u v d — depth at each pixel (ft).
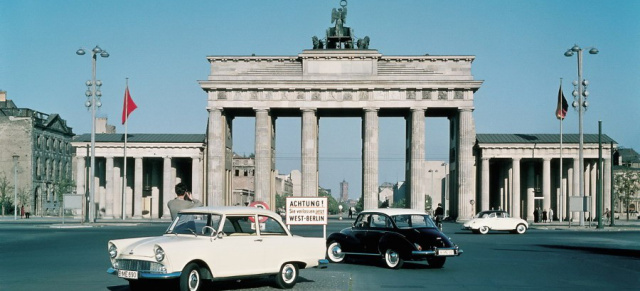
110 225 285.23
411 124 371.76
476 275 97.50
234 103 372.79
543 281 90.12
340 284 83.51
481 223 229.66
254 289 79.00
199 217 75.51
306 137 370.53
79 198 249.55
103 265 108.58
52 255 128.36
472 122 369.91
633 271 103.19
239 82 370.12
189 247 70.33
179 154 400.67
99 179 426.51
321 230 252.83
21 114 491.31
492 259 124.57
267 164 370.32
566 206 411.54
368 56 371.56
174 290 77.15
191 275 70.49
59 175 547.08
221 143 372.17
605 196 398.42
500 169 424.87
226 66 374.84
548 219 383.65
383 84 368.89
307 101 371.97
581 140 277.44
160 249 68.39
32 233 214.90
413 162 368.07
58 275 93.71
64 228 254.27
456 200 376.07
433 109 379.76
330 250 116.06
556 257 129.08
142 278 69.10
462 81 366.22
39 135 507.71
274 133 404.57
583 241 183.62
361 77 370.53
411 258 104.53
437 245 104.83
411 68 371.56
